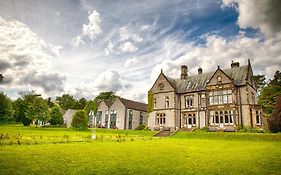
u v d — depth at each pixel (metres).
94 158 12.95
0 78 65.94
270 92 56.00
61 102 119.94
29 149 15.38
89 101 66.81
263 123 39.94
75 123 52.16
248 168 10.84
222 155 14.95
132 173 9.77
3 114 66.00
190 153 15.91
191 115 46.28
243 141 27.03
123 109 63.62
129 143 22.78
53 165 10.84
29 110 63.03
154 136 39.16
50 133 36.16
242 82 40.88
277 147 19.42
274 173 9.92
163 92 49.38
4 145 17.38
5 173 9.10
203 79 47.53
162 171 10.21
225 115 40.91
